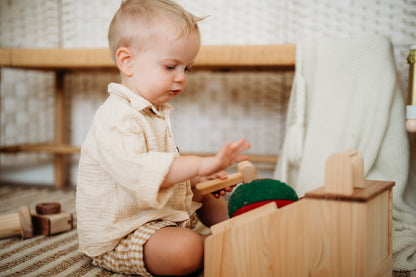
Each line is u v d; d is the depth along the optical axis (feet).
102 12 5.68
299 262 1.81
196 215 2.99
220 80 5.39
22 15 5.98
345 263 1.72
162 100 2.48
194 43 2.39
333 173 1.74
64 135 5.94
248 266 1.91
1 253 2.69
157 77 2.35
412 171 3.44
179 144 5.60
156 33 2.30
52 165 6.03
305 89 3.63
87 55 4.23
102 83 5.78
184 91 5.53
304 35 5.03
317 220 1.77
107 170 2.19
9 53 4.45
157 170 2.01
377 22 4.73
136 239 2.19
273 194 2.12
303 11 5.01
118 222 2.29
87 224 2.37
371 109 3.27
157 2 2.42
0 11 6.06
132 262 2.18
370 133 3.24
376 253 1.93
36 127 6.05
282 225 1.84
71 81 5.89
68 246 2.86
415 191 3.38
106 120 2.28
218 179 2.80
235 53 3.86
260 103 5.29
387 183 2.07
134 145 2.15
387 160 3.23
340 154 1.73
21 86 6.01
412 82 2.79
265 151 5.32
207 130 5.49
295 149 3.56
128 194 2.25
